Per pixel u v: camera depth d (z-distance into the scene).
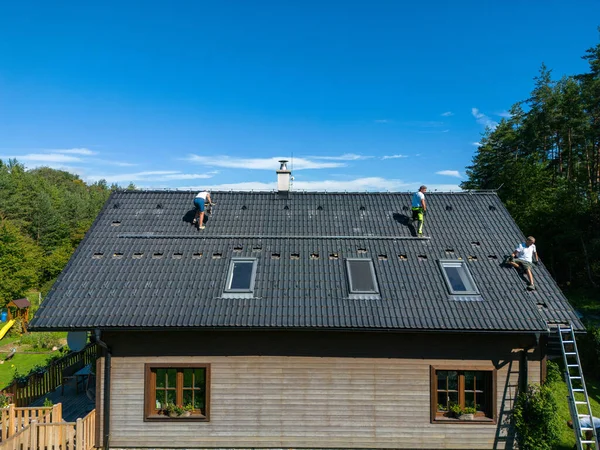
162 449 10.60
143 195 15.09
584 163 34.31
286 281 11.45
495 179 35.50
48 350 26.12
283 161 15.71
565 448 10.76
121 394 10.66
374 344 10.77
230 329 10.27
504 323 10.23
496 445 10.58
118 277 11.45
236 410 10.66
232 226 13.72
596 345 15.58
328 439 10.62
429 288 11.24
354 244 12.91
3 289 37.12
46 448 9.81
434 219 14.06
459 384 10.87
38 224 58.06
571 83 34.50
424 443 10.59
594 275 28.56
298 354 10.76
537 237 29.75
